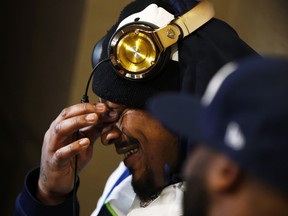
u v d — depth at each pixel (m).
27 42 5.24
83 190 4.89
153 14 2.77
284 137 1.41
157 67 2.67
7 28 5.34
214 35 2.76
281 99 1.42
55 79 5.09
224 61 2.69
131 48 2.69
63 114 2.90
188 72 2.69
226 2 4.67
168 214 2.75
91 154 3.08
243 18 4.68
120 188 3.27
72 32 4.97
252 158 1.42
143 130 2.73
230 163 1.45
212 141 1.49
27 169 5.39
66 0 5.00
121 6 4.85
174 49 2.72
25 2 5.24
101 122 2.86
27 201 3.09
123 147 2.81
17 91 5.33
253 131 1.43
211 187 1.49
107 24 4.88
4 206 5.54
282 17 4.72
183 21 2.73
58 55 5.06
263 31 4.71
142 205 2.88
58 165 2.97
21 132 5.36
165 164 2.75
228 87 1.48
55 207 3.06
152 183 2.80
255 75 1.46
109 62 2.77
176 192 2.77
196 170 1.53
